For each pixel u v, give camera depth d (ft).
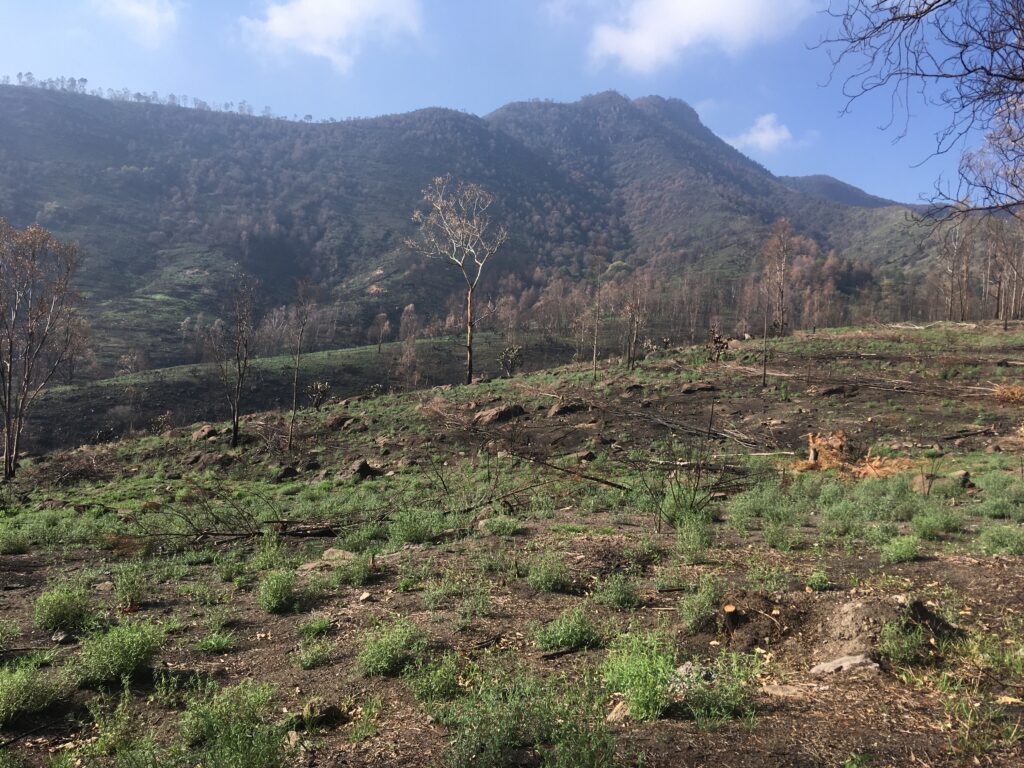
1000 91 14.33
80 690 16.98
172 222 570.46
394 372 259.39
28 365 92.22
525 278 606.14
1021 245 146.61
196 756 12.42
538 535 34.58
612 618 20.66
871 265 474.08
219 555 35.27
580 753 10.52
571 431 82.07
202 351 285.64
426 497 52.75
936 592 20.97
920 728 11.64
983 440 67.87
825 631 17.03
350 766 11.88
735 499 43.27
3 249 86.84
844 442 66.44
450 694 15.34
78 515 50.80
